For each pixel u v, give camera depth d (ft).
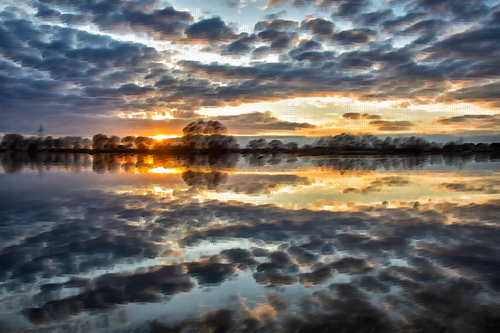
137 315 9.73
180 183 43.29
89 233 19.01
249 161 102.89
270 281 12.05
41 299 10.82
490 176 50.65
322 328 8.89
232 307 10.12
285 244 16.56
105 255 15.11
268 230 19.29
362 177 50.01
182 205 27.71
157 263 14.05
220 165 83.41
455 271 12.75
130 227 20.33
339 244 16.42
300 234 18.34
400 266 13.37
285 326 9.00
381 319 9.32
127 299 10.76
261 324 9.12
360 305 10.13
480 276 12.24
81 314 9.83
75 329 9.04
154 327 9.07
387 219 21.95
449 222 20.90
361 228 19.57
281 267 13.44
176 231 19.26
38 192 36.37
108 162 100.63
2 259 14.66
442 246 15.92
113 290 11.44
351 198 30.76
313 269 13.16
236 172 60.80
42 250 15.90
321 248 15.80
